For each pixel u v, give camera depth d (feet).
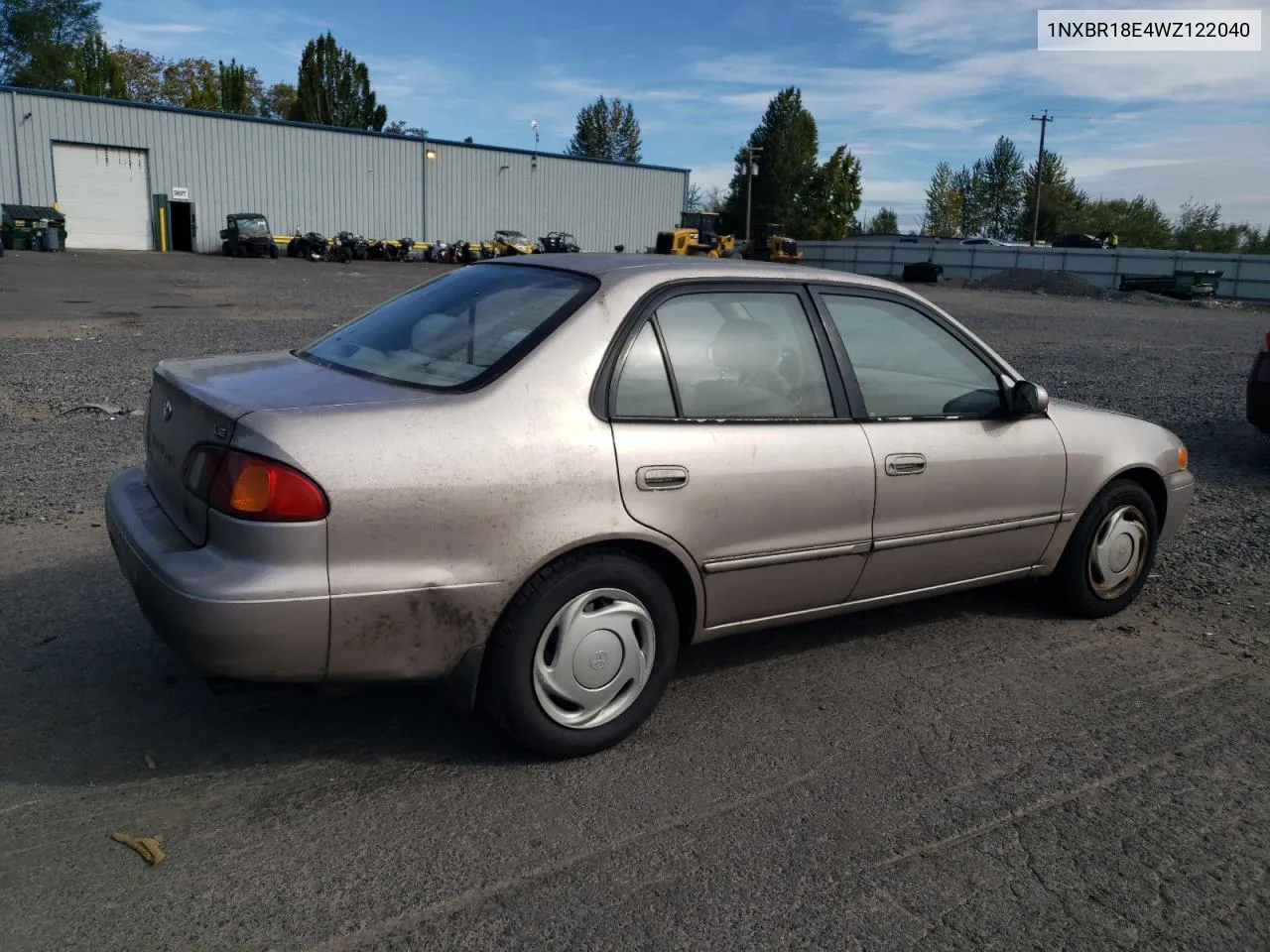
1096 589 15.66
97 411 28.94
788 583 12.22
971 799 10.50
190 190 165.78
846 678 13.39
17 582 15.40
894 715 12.35
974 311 94.68
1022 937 8.43
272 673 9.46
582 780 10.60
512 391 10.32
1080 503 14.94
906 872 9.23
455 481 9.77
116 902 8.41
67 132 153.89
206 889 8.63
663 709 12.34
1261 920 8.75
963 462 13.39
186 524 10.16
